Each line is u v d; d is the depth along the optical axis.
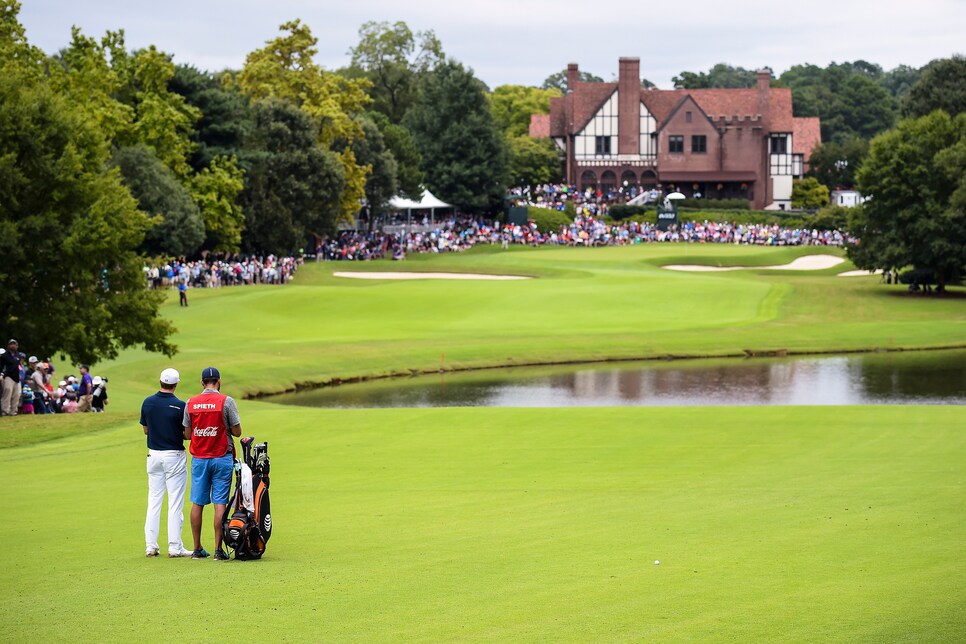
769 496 20.33
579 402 44.62
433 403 44.66
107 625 12.03
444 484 22.20
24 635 11.66
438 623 12.07
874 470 23.11
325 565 15.02
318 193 106.12
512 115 198.25
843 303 78.94
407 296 75.94
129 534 17.50
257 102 108.25
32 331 40.78
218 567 14.96
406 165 137.75
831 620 11.99
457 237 128.25
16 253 39.44
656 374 53.06
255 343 58.31
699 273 99.75
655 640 11.34
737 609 12.50
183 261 84.06
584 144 161.50
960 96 125.44
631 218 145.75
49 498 20.88
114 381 45.78
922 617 12.08
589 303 75.19
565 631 11.71
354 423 30.56
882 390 47.56
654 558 15.30
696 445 26.64
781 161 164.00
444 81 144.00
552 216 139.25
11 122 40.81
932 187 85.62
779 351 60.69
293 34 118.06
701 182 161.00
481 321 68.69
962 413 30.73
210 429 15.71
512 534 17.12
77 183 41.66
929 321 70.00
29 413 33.69
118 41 88.19
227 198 92.06
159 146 86.38
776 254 115.50
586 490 21.28
